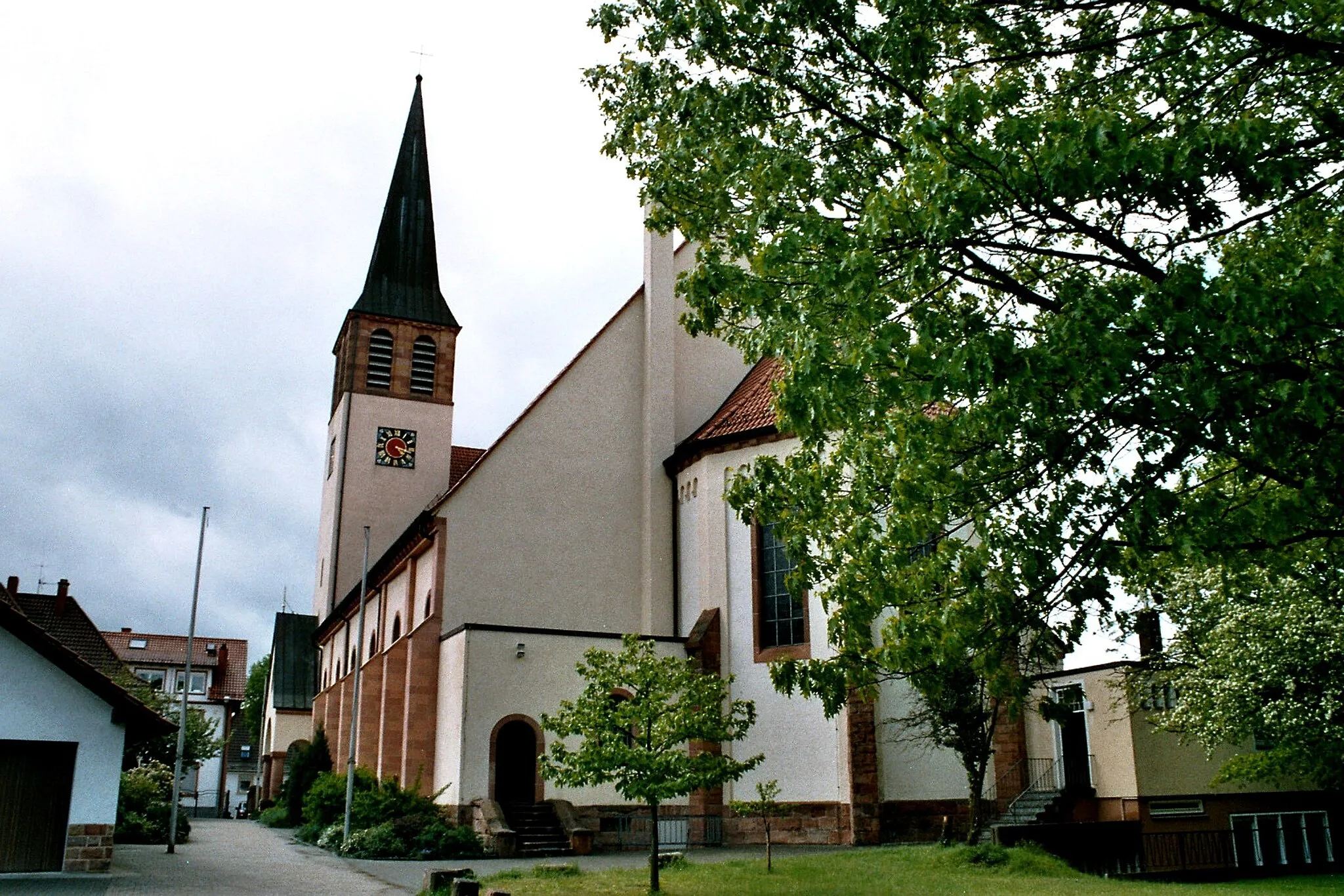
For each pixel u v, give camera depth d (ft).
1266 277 26.20
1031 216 28.27
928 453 33.60
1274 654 66.69
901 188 28.07
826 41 35.96
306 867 72.49
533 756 94.27
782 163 35.01
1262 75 31.09
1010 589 35.60
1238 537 31.19
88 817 64.85
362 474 167.12
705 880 58.59
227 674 289.53
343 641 154.81
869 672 38.27
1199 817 82.99
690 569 104.68
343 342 178.50
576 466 109.50
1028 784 85.76
